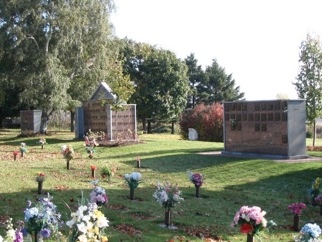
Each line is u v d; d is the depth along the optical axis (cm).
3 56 3328
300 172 1566
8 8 3209
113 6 3581
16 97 4350
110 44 3706
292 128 1881
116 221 921
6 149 2575
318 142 3097
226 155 2070
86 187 1327
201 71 6875
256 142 2011
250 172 1630
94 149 2280
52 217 691
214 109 3475
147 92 5016
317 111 2798
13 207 1026
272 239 833
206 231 869
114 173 1623
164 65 5025
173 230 873
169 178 1569
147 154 2205
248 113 2048
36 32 3269
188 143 2742
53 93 3244
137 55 5106
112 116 2747
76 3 3384
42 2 3238
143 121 5169
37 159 2062
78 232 584
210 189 1373
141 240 789
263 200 1216
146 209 1057
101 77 3556
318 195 1133
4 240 594
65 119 4506
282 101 1897
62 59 3472
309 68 2822
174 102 5134
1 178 1440
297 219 909
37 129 3491
